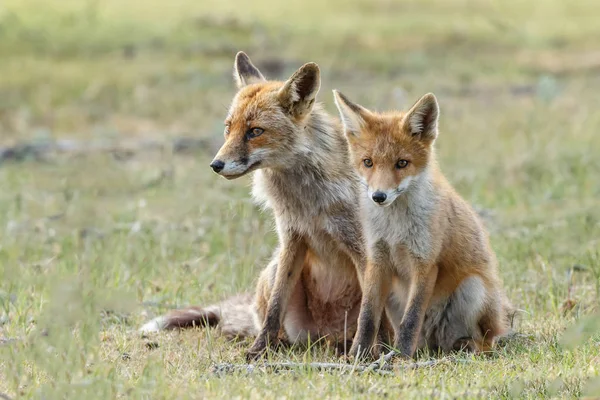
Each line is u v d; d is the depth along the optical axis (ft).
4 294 38.68
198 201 53.47
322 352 34.78
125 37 107.76
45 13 116.57
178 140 74.08
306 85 34.19
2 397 26.11
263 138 33.78
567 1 139.44
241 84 37.17
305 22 120.37
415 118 32.86
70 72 94.53
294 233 35.12
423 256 32.37
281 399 26.53
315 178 34.40
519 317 36.88
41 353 28.35
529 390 26.78
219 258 44.78
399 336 32.30
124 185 61.21
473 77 96.78
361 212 33.55
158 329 36.32
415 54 103.04
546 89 83.30
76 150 72.33
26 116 82.38
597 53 107.14
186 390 27.17
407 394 26.63
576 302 37.93
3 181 63.05
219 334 36.52
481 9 132.46
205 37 109.09
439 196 32.94
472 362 30.68
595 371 27.81
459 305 33.83
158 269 43.88
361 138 33.47
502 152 67.26
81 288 32.45
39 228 50.83
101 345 32.71
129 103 86.22
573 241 45.42
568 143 67.82
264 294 35.94
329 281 35.73
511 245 45.47
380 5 134.82
